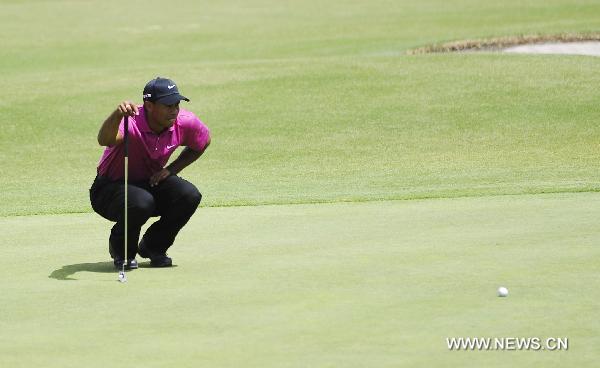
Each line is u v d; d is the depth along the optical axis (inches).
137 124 1208.2
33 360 811.4
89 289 1062.4
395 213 1524.4
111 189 1221.7
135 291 1049.5
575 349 809.5
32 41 5044.3
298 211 1592.0
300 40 4805.6
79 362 804.0
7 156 2618.1
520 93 2910.9
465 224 1397.6
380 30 4960.6
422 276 1076.5
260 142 2647.6
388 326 885.2
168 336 871.7
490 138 2573.8
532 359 788.0
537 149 2442.2
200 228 1450.5
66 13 6063.0
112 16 5910.4
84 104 3034.0
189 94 3083.2
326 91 3051.2
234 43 4845.0
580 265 1107.9
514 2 5743.1
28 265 1205.1
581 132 2573.8
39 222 1569.9
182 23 5561.0
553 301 956.6
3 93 3174.2
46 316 948.6
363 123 2758.4
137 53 4685.0
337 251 1232.2
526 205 1549.0
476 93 2938.0
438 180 2123.5
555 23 4771.2
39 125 2856.8
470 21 5098.4
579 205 1526.8
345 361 791.1
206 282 1083.9
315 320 911.0
